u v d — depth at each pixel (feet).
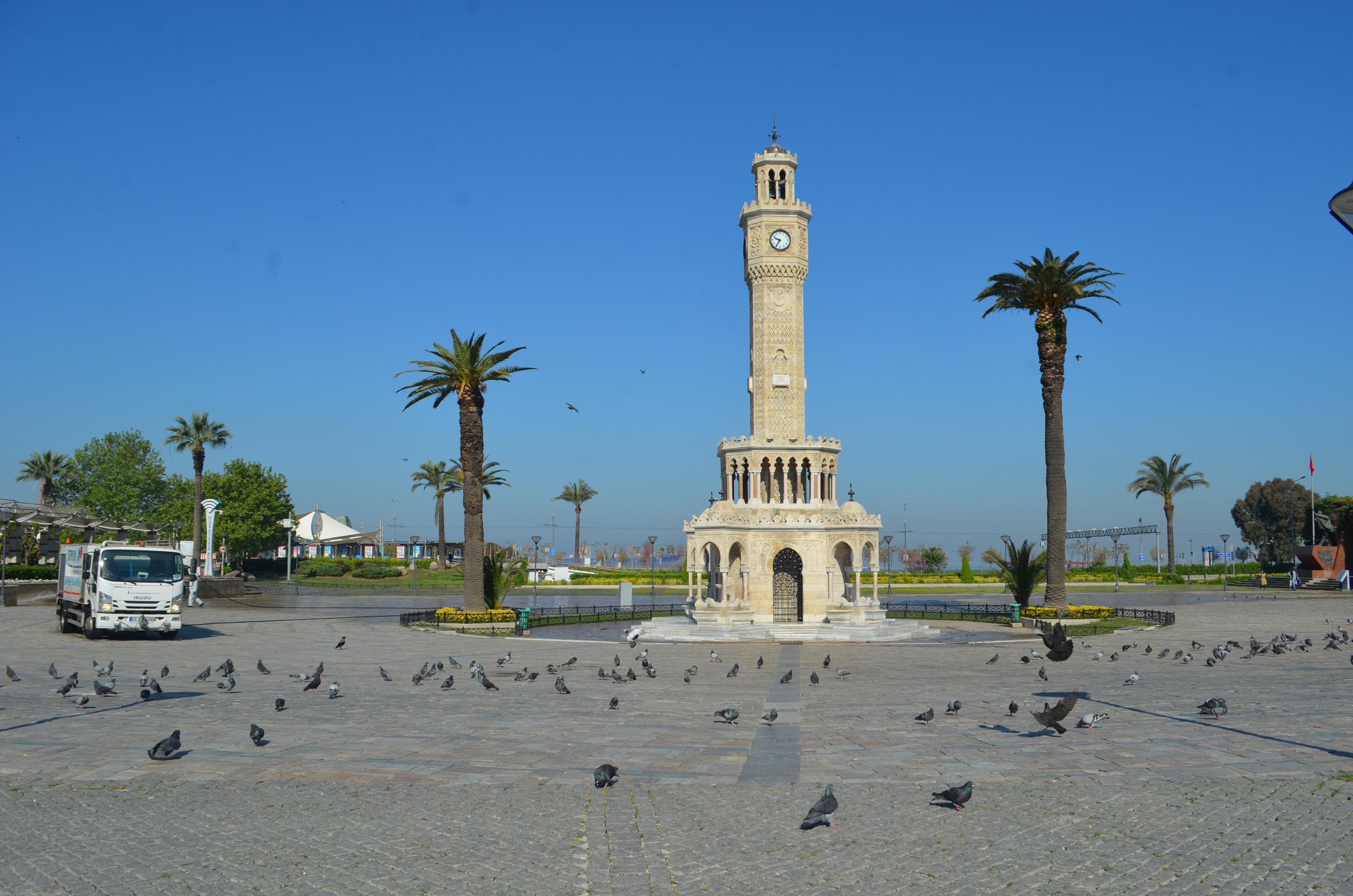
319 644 159.53
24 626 189.57
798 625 192.65
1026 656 130.21
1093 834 48.80
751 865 44.45
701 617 197.77
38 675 112.88
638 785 58.80
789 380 212.23
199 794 56.80
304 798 55.77
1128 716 81.82
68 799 55.62
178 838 48.57
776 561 206.39
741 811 53.16
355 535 539.29
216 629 190.60
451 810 53.36
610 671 119.75
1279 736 72.54
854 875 43.11
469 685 106.32
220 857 45.70
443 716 83.41
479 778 60.13
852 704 91.04
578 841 48.08
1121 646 156.35
